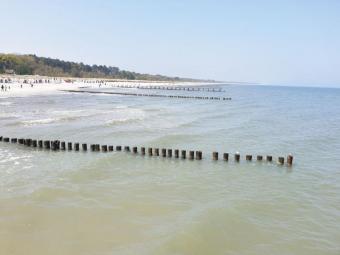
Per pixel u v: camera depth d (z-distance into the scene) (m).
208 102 66.75
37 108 40.75
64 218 10.26
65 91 79.50
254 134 28.67
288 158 18.50
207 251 8.70
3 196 11.72
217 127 31.48
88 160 17.89
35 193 12.10
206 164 18.53
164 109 47.75
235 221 10.66
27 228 9.45
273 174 16.89
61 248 8.49
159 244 8.80
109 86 122.50
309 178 16.38
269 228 10.38
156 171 16.67
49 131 25.64
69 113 36.62
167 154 19.98
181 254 8.42
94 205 11.46
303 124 37.75
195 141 24.48
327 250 9.23
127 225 9.98
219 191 13.82
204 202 12.31
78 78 163.75
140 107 49.28
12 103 45.25
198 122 34.31
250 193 13.71
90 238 9.09
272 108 58.62
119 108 45.88
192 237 9.26
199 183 14.91
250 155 19.34
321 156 21.45
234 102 69.62
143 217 10.66
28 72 142.25
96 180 14.43
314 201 13.09
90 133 25.53
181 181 15.10
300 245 9.41
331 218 11.45
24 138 22.39
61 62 178.50
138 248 8.60
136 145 22.20
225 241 9.30
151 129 28.41
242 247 9.09
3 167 15.84
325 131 32.97
